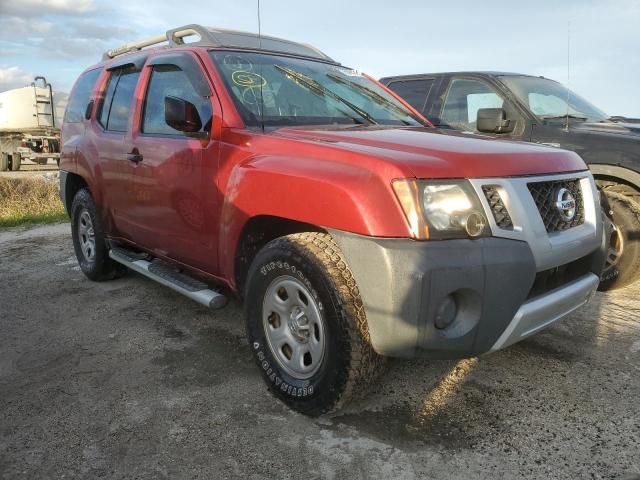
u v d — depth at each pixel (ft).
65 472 7.72
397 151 8.24
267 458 7.95
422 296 7.25
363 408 9.19
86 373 10.69
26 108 59.41
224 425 8.79
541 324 8.55
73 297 15.48
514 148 9.14
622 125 16.06
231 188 9.76
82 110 16.75
